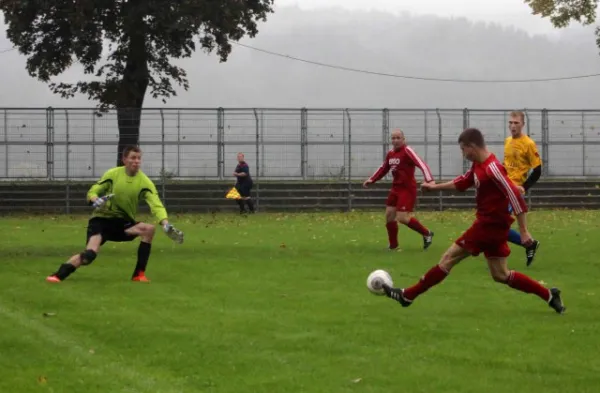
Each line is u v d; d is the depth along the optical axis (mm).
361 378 10078
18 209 46812
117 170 17391
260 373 10305
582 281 17578
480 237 13320
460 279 17609
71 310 14016
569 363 10797
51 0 48781
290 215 43375
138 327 12695
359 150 49562
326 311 14086
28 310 13977
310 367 10578
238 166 45094
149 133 48156
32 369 10383
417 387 9742
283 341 11891
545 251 22766
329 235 28781
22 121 47719
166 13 48125
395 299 13688
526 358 11016
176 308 14289
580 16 46844
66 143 47906
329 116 49438
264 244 25266
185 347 11539
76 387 9656
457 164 50062
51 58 51188
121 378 10023
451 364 10742
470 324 13086
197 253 22531
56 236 29062
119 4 50094
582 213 44125
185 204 47469
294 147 49219
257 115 48906
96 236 17312
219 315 13688
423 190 13719
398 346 11672
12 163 47719
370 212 46094
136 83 52375
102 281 17281
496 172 13023
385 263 20438
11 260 20938
